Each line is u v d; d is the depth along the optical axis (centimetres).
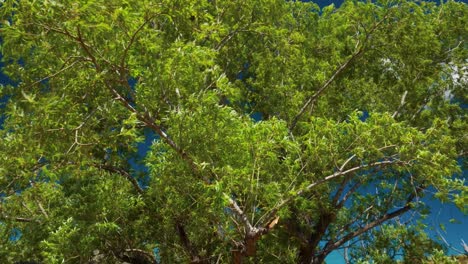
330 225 1656
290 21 1692
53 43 762
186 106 840
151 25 1203
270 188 940
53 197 1188
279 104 1544
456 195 1065
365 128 1045
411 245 1541
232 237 1034
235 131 873
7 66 1010
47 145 816
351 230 1661
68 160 887
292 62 1595
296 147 974
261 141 883
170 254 1282
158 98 885
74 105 812
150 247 1328
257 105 1619
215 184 840
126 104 859
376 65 1756
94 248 1122
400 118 1709
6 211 1052
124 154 1331
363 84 1711
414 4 1545
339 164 1261
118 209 1170
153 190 1083
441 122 1172
